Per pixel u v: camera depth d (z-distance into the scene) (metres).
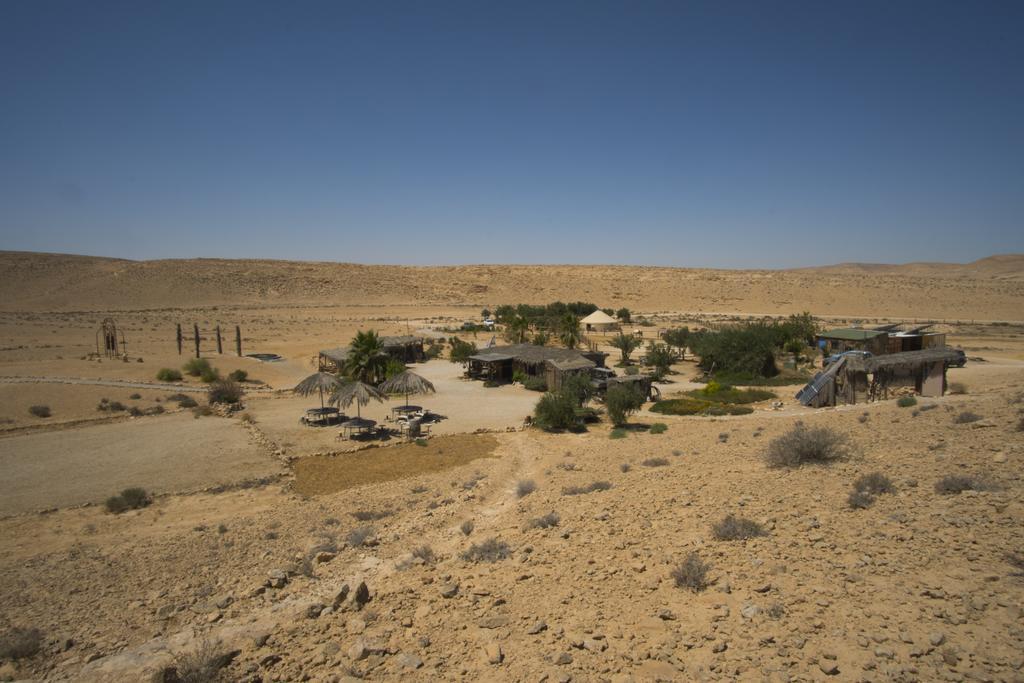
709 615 7.16
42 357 57.44
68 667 8.01
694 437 25.61
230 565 13.01
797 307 140.00
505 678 6.25
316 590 10.28
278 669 6.91
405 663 6.74
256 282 152.50
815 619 6.70
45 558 14.39
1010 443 13.61
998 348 69.75
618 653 6.55
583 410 34.59
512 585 8.92
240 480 22.41
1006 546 7.77
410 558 11.40
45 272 144.75
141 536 16.27
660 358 50.66
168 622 9.54
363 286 162.12
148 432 30.02
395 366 46.56
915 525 8.95
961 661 5.57
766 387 45.53
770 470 14.77
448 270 189.38
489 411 36.69
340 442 28.52
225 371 49.72
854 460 14.40
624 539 10.44
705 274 178.75
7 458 25.30
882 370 34.91
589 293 163.88
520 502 15.92
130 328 88.25
